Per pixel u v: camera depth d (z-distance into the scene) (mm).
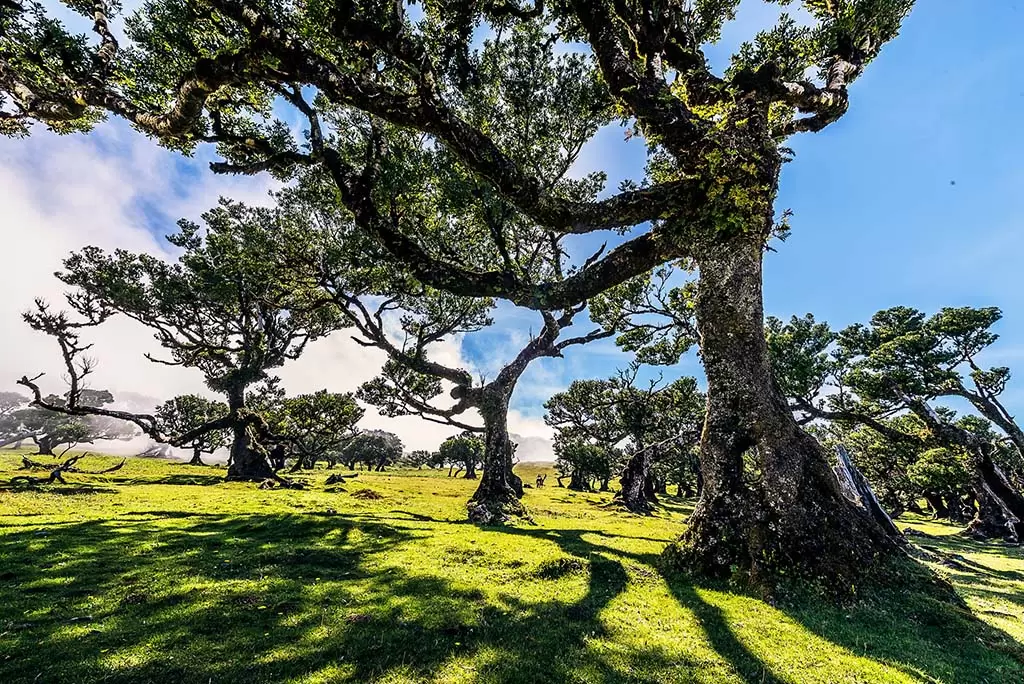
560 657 5031
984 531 28188
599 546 11234
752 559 7812
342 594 6875
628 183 15453
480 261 19312
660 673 4789
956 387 30078
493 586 7570
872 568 7555
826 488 8398
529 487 46406
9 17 9742
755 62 13906
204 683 4246
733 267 9430
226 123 17297
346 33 9578
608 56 10398
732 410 9086
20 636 5035
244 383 37188
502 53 15492
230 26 12258
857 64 12062
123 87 12867
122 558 8562
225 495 21547
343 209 18469
